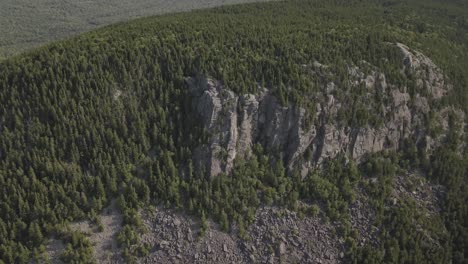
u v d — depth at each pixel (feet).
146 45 374.84
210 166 316.19
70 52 365.40
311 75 357.20
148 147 318.24
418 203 350.43
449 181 366.22
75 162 302.86
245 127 331.16
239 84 336.29
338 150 350.84
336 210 323.57
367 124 360.07
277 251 300.61
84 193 293.23
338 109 352.08
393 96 377.71
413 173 367.45
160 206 303.27
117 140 310.24
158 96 338.95
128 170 306.14
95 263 275.39
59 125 308.81
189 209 301.02
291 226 311.47
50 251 275.80
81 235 279.49
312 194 326.44
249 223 307.37
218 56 363.97
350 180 343.87
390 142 374.63
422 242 324.19
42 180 291.99
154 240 291.17
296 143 334.65
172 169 308.81
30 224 274.57
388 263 306.35
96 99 325.01
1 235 270.05
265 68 360.28
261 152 334.03
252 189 315.58
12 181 289.12
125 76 339.16
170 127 325.21
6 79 336.29
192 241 294.46
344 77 361.30
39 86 332.39
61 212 285.02
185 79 345.92
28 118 315.17
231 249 296.71
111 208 297.12
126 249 280.92
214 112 322.14
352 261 304.30
